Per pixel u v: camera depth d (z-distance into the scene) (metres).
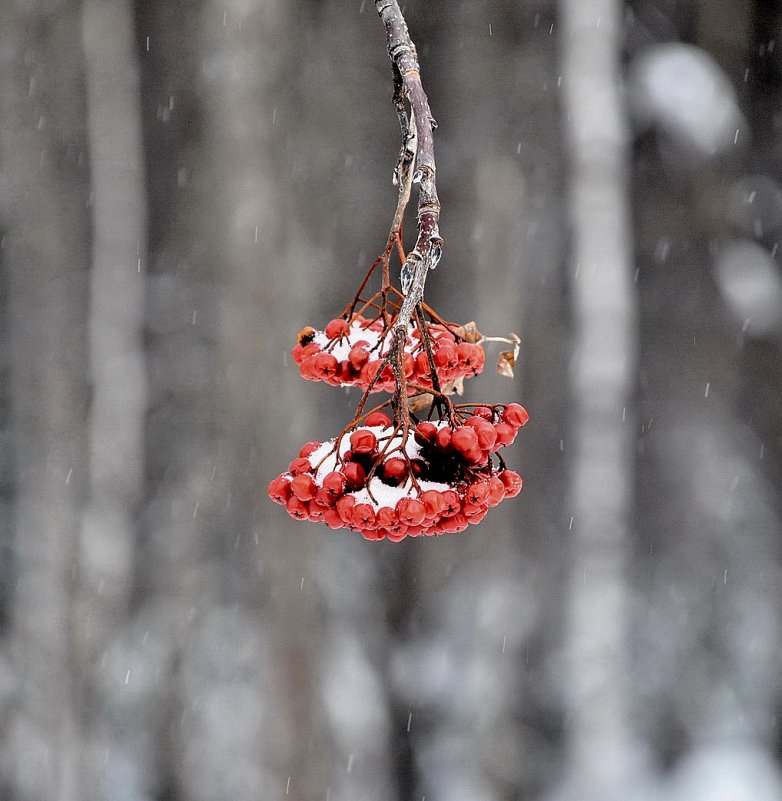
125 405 9.49
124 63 9.59
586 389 8.69
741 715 10.02
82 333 9.89
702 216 10.05
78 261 9.98
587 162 8.73
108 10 9.50
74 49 9.63
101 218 9.59
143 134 10.20
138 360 9.62
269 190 8.08
